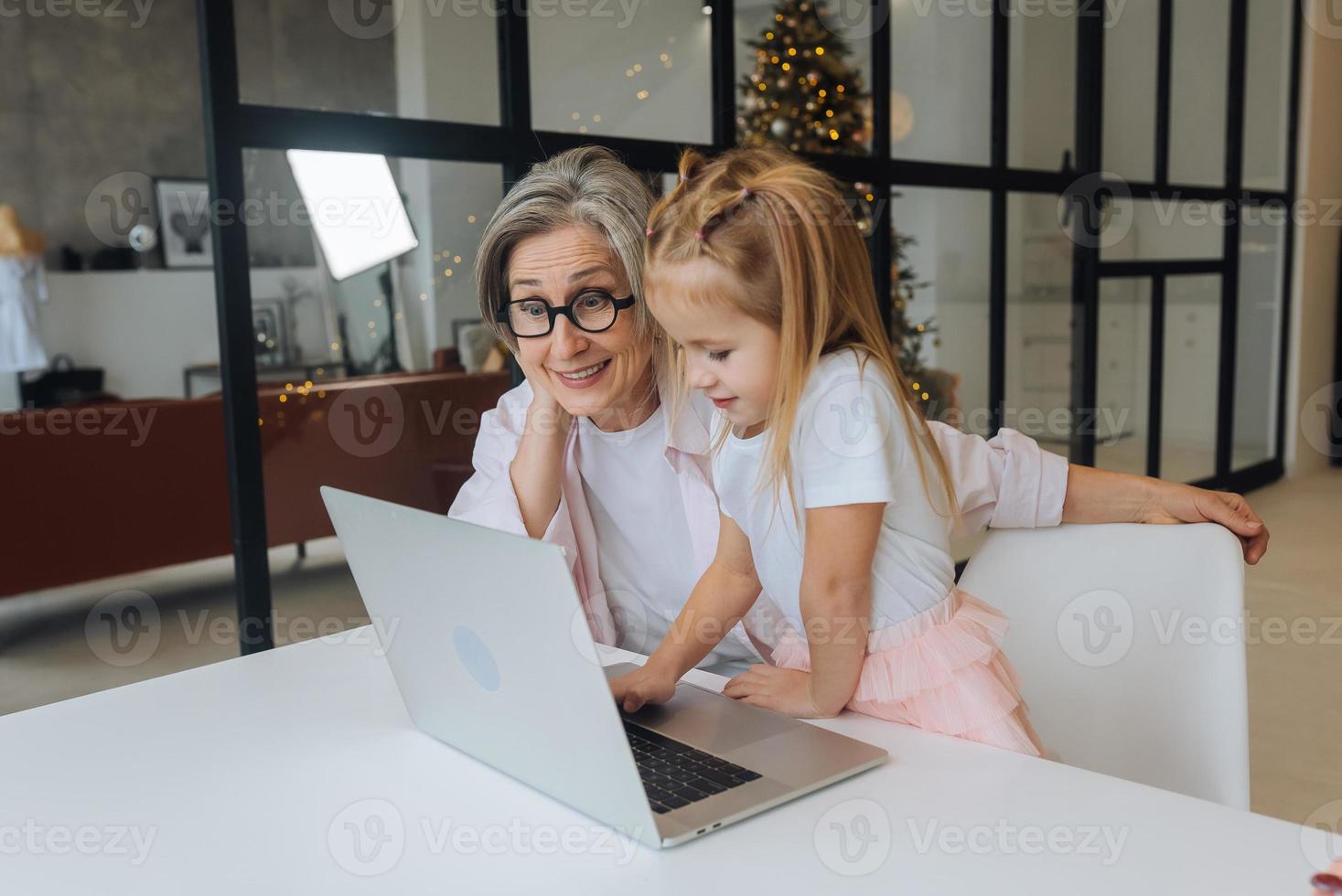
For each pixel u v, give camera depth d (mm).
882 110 3656
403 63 2465
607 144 2838
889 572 1039
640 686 1067
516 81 2637
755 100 3289
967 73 3996
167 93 5812
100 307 5465
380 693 1159
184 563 3502
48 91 5480
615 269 1289
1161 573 1196
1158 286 5066
